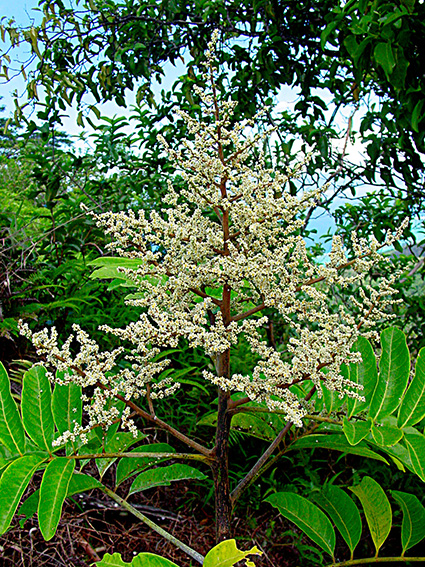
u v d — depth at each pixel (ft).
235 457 3.22
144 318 1.72
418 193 3.44
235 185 2.04
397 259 4.49
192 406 3.16
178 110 1.91
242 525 2.88
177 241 1.87
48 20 3.54
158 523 2.80
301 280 1.97
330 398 1.99
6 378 1.69
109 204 4.00
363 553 2.91
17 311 3.24
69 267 3.56
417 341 4.14
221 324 1.81
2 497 1.40
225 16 3.41
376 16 2.45
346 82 3.64
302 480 2.94
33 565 2.34
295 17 3.68
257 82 3.60
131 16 3.56
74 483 1.82
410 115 2.85
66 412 1.82
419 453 1.54
